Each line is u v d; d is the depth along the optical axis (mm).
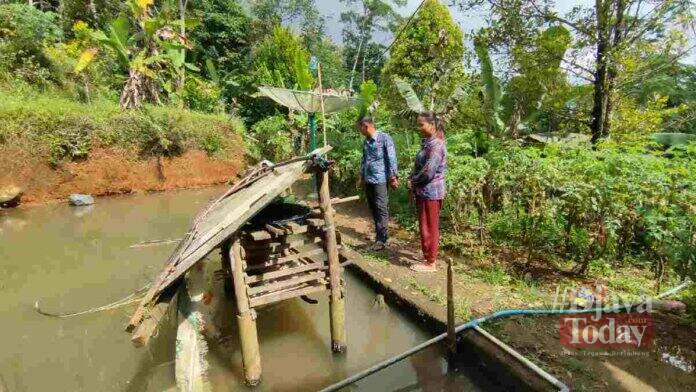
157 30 12133
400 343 3680
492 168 5344
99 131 9641
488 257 4980
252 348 3045
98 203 9156
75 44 12523
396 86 10031
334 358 3463
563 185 4355
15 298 4750
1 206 8461
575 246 4605
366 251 5453
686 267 3529
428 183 4512
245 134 12609
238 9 20703
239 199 3525
